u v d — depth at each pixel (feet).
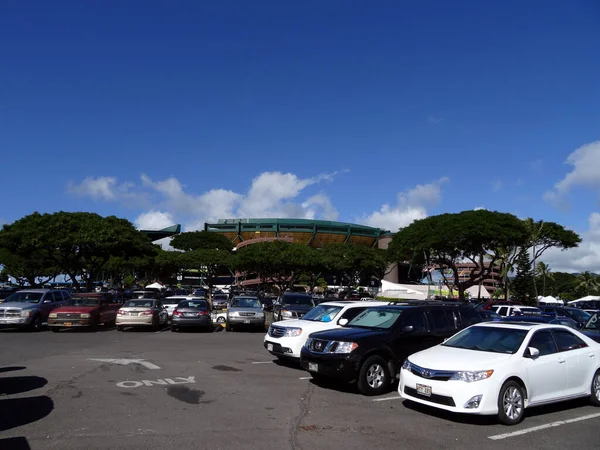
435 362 25.79
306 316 44.57
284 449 19.84
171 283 366.22
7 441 20.01
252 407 26.78
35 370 36.65
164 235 425.28
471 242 134.21
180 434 21.47
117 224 121.70
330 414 25.79
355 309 42.73
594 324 45.21
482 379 24.13
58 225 112.06
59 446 19.51
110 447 19.52
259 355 47.78
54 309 69.72
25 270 206.08
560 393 27.04
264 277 224.33
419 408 27.45
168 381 33.45
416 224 147.02
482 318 37.37
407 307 35.35
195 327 73.00
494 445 21.16
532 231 154.71
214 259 247.70
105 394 28.99
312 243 468.75
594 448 20.94
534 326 28.35
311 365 32.42
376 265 236.43
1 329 72.08
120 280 275.80
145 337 63.62
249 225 475.72
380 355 31.50
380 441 21.29
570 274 374.43
